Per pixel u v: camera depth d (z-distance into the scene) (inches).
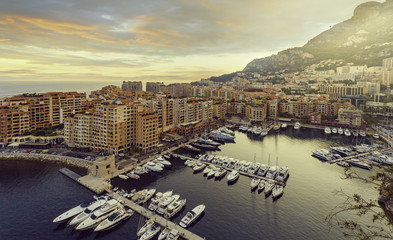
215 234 3358.8
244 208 4010.8
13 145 6820.9
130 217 3708.2
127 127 6614.2
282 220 3695.9
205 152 7037.4
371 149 7052.2
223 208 4003.4
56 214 3759.8
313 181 5068.9
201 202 4185.5
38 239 3218.5
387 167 999.0
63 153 6387.8
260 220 3693.4
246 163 5935.0
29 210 3855.8
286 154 6943.9
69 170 5349.4
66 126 6889.8
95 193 4424.2
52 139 7298.2
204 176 5285.4
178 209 3878.0
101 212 3607.3
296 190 4655.5
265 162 6245.1
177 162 6146.7
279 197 4379.9
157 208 3846.0
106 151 6456.7
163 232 3280.0
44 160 6028.5
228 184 4894.2
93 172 5142.7
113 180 5002.5
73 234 3329.2
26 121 7603.4
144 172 5369.1
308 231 3447.3
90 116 6688.0
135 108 6717.5
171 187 4734.3
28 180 4916.3
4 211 3816.4
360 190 4626.0
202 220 3666.3
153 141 6914.4
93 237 3277.6
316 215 3823.8
